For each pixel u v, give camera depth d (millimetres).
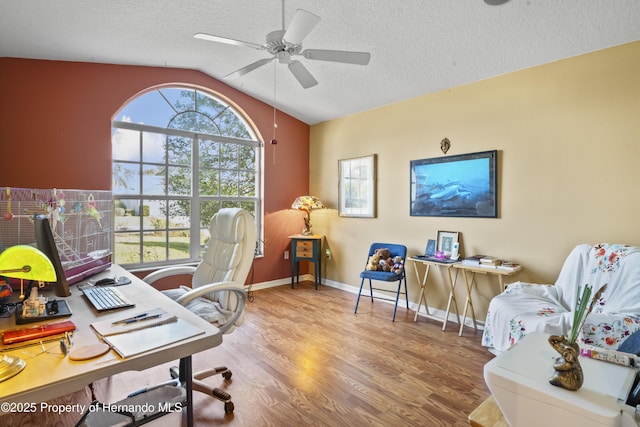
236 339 2930
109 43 2893
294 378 2299
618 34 2375
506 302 2426
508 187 3053
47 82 3043
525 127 2941
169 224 3904
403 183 3898
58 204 2059
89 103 3252
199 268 2531
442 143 3518
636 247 2223
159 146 3826
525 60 2822
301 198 4559
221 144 4320
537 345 1164
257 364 2488
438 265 3248
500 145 3096
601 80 2555
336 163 4719
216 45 3154
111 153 3383
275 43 2031
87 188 3232
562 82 2742
